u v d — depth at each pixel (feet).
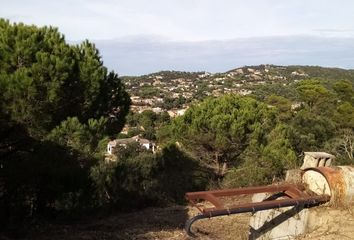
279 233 20.85
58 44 25.38
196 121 51.85
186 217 31.81
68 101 25.85
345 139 77.92
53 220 28.02
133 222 29.84
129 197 36.83
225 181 47.98
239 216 30.35
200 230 27.04
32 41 23.39
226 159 54.03
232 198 34.30
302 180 21.34
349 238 17.84
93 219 30.37
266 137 53.78
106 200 32.73
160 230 27.09
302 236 18.92
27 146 24.99
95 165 28.30
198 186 45.98
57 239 23.47
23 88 20.76
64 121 24.04
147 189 38.60
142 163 41.39
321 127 93.61
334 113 111.45
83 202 27.68
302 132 90.17
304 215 19.71
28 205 26.37
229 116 51.19
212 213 16.78
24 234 24.14
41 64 22.29
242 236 25.20
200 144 53.62
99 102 28.32
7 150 25.02
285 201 18.53
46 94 22.50
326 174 20.12
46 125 23.82
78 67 26.40
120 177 36.47
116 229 27.45
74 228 26.73
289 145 51.29
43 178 24.85
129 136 157.17
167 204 39.37
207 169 52.13
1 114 21.24
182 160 47.44
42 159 23.59
